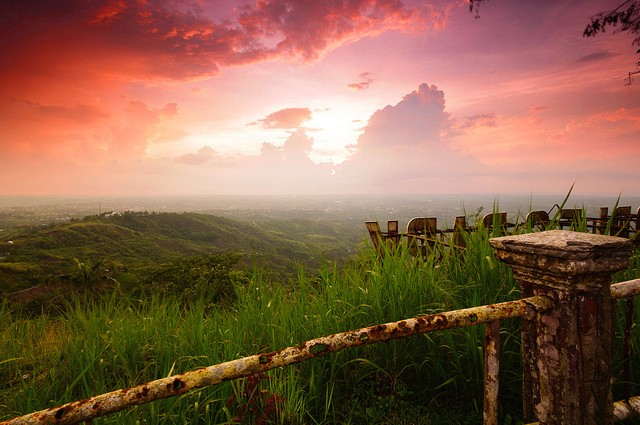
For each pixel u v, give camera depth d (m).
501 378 2.05
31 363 2.68
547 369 1.18
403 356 2.26
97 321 2.98
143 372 2.56
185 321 2.99
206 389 2.02
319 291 2.83
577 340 1.12
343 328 2.42
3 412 2.10
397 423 1.90
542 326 1.18
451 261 2.95
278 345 2.46
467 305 2.42
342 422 1.94
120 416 1.72
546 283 1.18
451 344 2.01
